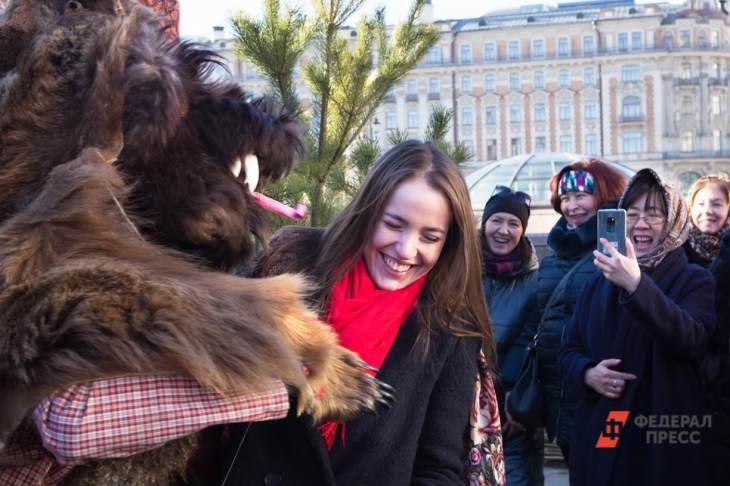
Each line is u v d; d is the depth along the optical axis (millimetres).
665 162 68938
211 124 1523
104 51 1398
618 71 69188
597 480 3029
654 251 3248
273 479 1663
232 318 1301
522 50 70125
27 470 1337
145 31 1459
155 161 1461
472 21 73062
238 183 1540
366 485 1779
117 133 1385
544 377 3703
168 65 1444
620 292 3023
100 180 1330
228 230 1521
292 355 1327
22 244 1275
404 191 1855
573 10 74125
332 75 5176
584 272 3660
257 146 1558
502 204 4168
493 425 1995
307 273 1891
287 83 5059
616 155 69500
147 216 1476
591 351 3186
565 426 3439
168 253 1429
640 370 3035
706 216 4461
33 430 1327
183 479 1538
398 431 1825
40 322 1221
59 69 1412
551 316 3709
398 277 1891
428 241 1883
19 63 1419
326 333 1459
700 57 69062
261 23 5023
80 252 1305
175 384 1273
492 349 2031
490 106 70500
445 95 70438
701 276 3182
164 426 1254
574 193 4105
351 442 1771
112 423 1225
